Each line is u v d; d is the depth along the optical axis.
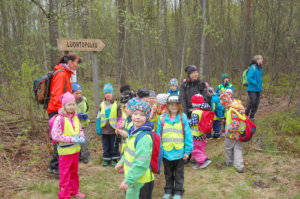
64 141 2.95
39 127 5.40
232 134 3.92
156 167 2.42
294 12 11.22
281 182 3.43
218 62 12.16
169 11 13.81
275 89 10.22
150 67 10.88
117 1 10.04
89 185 3.62
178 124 3.31
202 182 3.71
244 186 3.41
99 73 14.62
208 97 5.82
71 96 3.05
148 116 2.38
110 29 12.38
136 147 2.24
